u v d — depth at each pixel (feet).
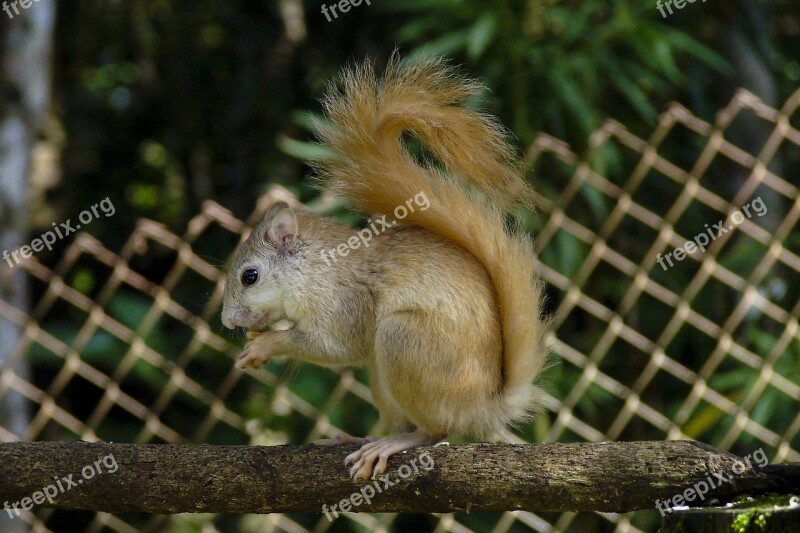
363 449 18.58
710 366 29.25
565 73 33.88
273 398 31.30
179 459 18.66
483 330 20.27
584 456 17.42
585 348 36.37
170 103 50.14
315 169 21.61
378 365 20.48
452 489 17.90
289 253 22.25
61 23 50.19
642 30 33.81
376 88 21.20
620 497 17.17
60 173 49.98
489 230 20.84
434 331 20.02
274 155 46.78
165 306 29.53
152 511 18.90
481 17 33.63
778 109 39.65
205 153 48.98
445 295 20.27
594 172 32.63
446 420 20.03
